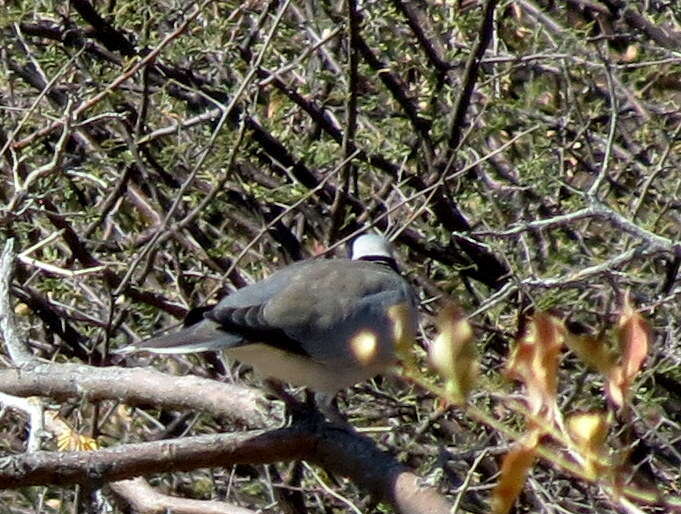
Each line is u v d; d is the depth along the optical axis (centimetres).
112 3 1367
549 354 410
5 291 898
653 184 1255
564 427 412
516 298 1204
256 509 1234
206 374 1270
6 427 1202
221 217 1427
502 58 1277
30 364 874
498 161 1336
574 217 746
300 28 1340
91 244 1285
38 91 1345
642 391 1072
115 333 1250
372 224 1152
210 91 1331
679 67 1380
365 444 784
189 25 1177
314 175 1332
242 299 959
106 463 735
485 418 438
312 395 1017
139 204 1305
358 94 1325
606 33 1432
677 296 1066
